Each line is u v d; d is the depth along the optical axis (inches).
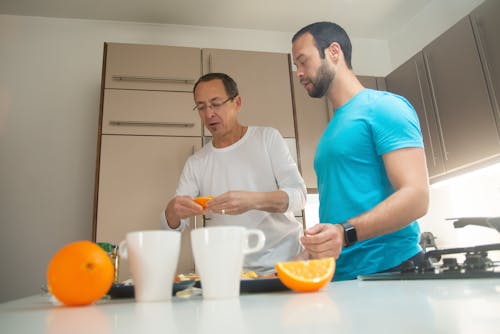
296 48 48.7
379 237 37.4
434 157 88.8
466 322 9.5
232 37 116.8
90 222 95.5
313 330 9.7
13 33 104.6
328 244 28.0
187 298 21.5
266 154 57.9
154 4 104.8
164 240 20.6
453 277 22.2
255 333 9.8
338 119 43.5
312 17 113.8
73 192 96.7
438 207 100.4
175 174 85.4
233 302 17.6
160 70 91.3
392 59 125.5
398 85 102.7
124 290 23.5
